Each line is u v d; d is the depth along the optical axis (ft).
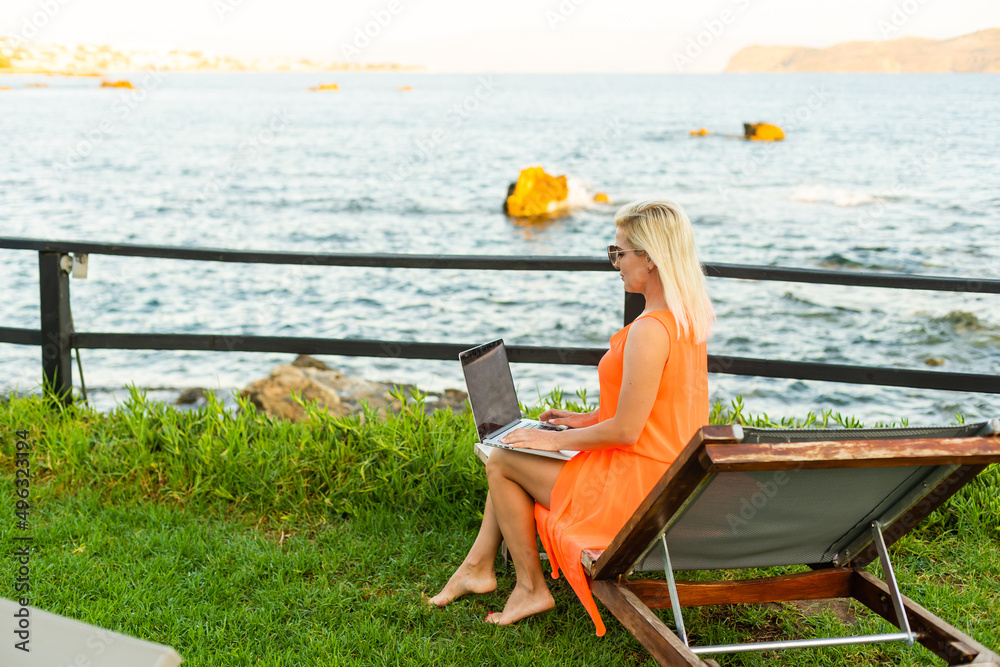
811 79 504.84
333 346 13.25
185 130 177.47
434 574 9.24
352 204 90.12
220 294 42.75
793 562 7.48
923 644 6.56
